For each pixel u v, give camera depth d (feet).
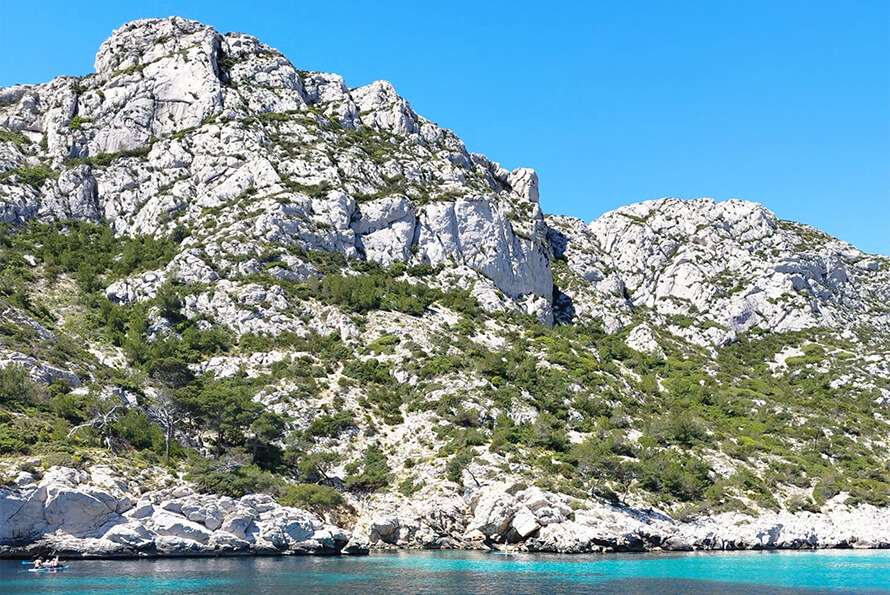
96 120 618.03
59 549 250.57
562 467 354.95
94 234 542.98
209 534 276.41
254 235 518.37
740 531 352.28
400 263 561.84
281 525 290.76
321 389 404.98
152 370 382.01
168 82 630.33
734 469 408.26
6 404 303.89
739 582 254.68
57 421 306.35
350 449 368.48
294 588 220.02
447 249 588.50
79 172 572.10
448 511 323.37
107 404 329.72
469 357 456.45
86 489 258.98
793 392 583.99
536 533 314.55
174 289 458.50
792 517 372.38
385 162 635.25
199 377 384.06
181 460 319.68
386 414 396.37
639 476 369.71
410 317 500.74
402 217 579.07
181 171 581.53
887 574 276.62
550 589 230.68
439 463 347.56
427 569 264.11
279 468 343.46
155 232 541.34
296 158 587.68
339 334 463.83
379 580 238.89
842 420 515.50
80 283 475.31
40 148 607.78
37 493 251.39
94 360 385.70
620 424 430.61
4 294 421.59
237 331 449.48
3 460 259.80
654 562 297.12
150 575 232.53
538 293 634.84
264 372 414.21
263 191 557.33
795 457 439.22
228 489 294.25
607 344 610.65
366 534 316.60
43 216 546.67
